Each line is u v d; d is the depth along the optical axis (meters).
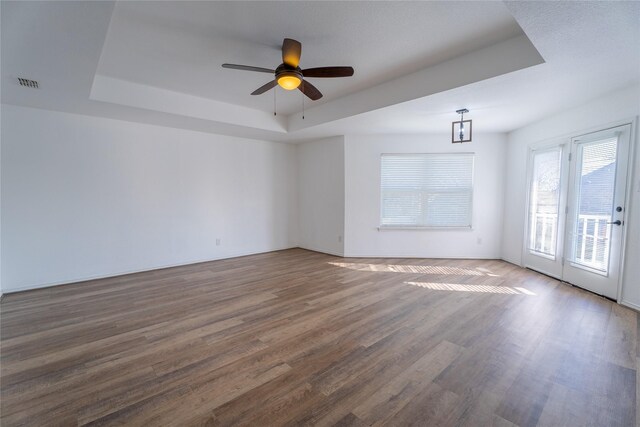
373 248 5.56
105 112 3.89
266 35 2.58
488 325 2.71
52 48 2.30
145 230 4.60
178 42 2.69
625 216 3.13
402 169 5.42
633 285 3.06
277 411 1.66
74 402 1.74
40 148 3.73
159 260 4.75
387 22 2.39
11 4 1.75
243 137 5.68
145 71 3.31
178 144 4.89
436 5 2.18
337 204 5.68
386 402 1.73
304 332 2.59
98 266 4.20
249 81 3.62
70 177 3.95
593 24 1.94
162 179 4.73
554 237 4.14
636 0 1.69
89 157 4.07
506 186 5.16
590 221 3.57
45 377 1.97
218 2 2.12
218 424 1.57
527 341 2.42
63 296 3.49
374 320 2.83
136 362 2.14
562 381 1.91
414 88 3.39
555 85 3.00
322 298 3.42
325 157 5.86
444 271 4.55
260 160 5.96
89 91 3.16
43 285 3.80
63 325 2.74
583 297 3.40
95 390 1.84
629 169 3.08
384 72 3.39
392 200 5.48
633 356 2.20
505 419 1.60
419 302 3.28
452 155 5.29
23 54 2.38
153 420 1.60
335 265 4.97
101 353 2.26
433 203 5.39
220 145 5.38
